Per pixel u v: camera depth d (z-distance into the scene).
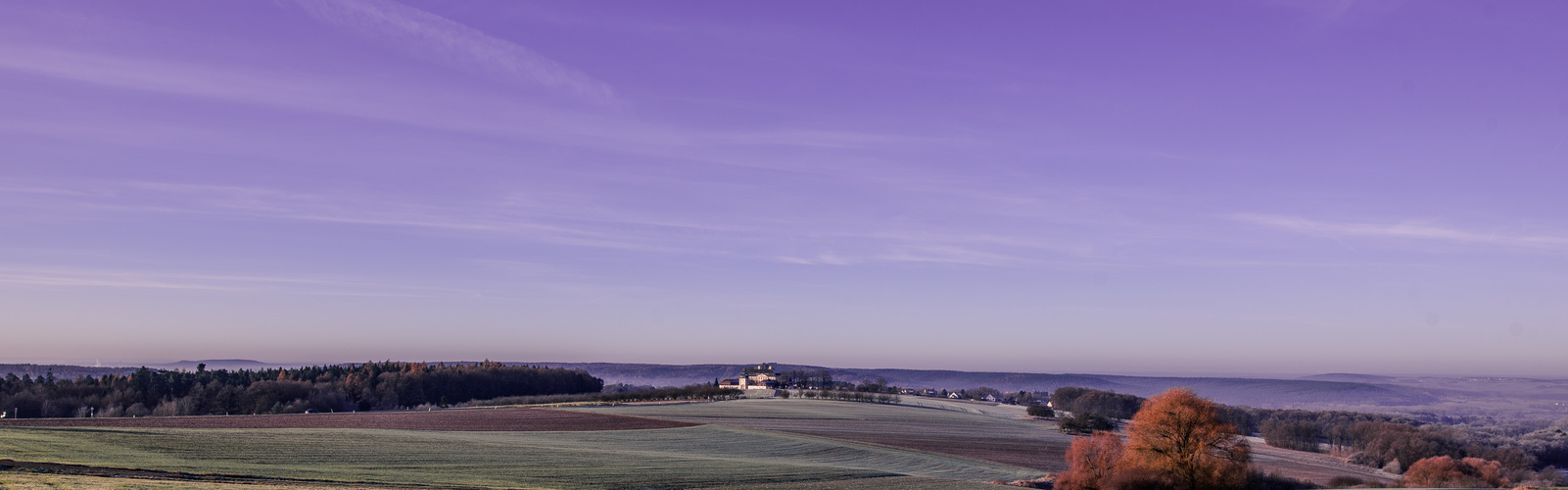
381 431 91.25
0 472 39.81
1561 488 77.31
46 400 161.00
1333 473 99.25
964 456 96.62
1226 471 67.81
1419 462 95.81
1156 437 69.81
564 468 64.12
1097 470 72.12
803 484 62.28
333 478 50.28
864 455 90.69
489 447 78.44
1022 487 70.31
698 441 98.19
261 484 44.50
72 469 44.81
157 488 37.31
